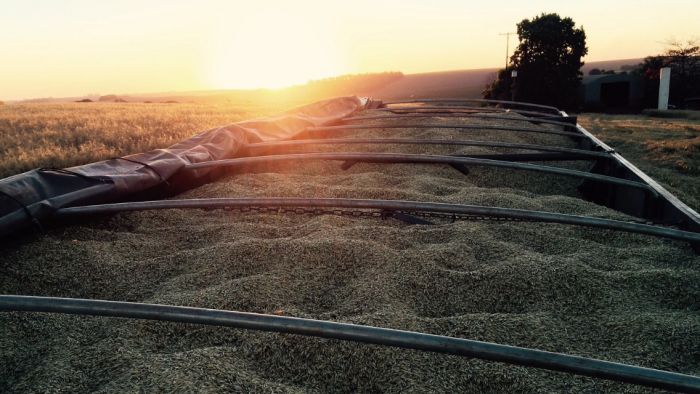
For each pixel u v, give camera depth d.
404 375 2.07
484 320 2.43
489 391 2.01
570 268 2.95
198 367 2.05
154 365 2.07
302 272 3.01
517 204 4.53
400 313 2.47
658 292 2.81
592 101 46.62
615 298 2.70
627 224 3.18
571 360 1.55
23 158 6.62
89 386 2.01
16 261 3.21
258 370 2.13
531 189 5.93
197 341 2.34
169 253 3.49
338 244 3.28
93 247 3.45
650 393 1.97
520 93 46.22
